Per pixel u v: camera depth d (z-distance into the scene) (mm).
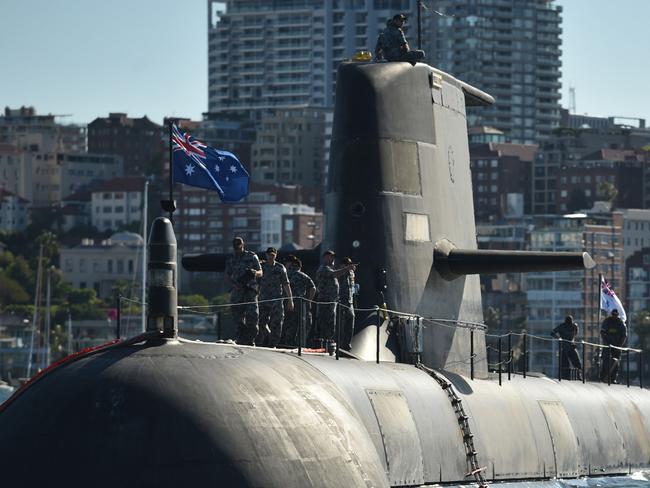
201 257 82250
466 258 78562
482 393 78125
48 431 53344
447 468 70250
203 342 59000
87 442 52844
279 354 61875
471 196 85312
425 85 79562
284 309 71062
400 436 66375
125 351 56375
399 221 76438
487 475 73875
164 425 53250
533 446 79938
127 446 52750
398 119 77062
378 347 72000
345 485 56062
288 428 55594
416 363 76125
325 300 72875
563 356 102250
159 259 57469
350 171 76000
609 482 88062
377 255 75438
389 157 76312
